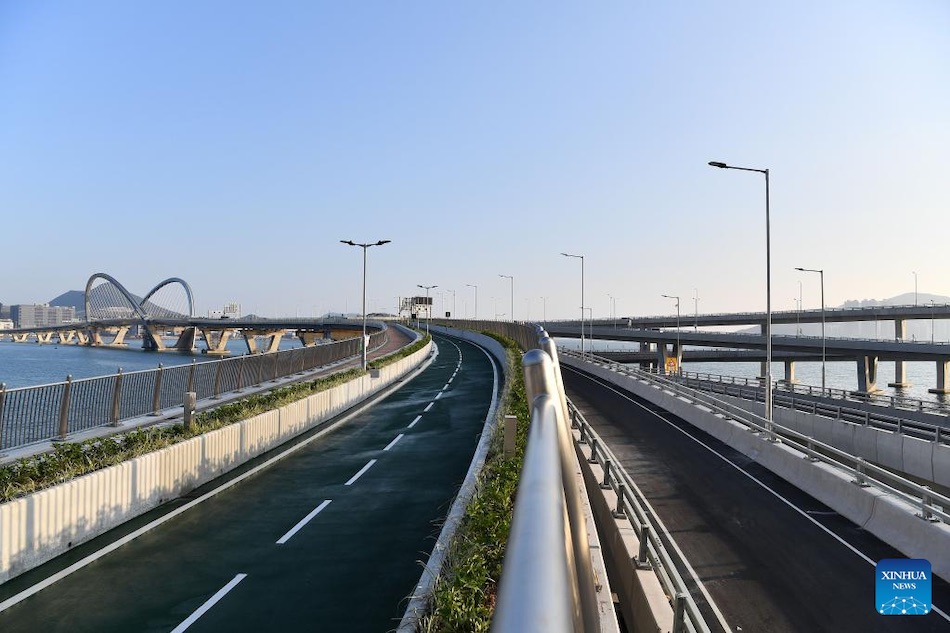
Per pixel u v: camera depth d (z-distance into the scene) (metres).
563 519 1.56
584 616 2.31
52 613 7.76
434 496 13.27
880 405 35.91
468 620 5.83
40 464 10.16
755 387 47.44
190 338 187.25
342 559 9.68
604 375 48.84
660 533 13.95
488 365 48.25
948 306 98.75
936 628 9.70
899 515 13.62
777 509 15.91
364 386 28.78
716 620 9.88
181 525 11.22
